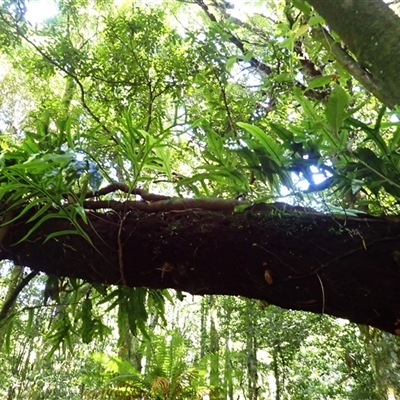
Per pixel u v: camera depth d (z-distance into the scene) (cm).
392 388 252
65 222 107
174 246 97
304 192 94
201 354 640
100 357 337
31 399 667
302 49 285
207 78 235
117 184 113
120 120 115
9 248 109
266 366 674
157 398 306
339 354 596
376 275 82
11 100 603
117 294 152
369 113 285
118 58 266
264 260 90
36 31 279
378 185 91
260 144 100
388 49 60
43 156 91
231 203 98
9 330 142
